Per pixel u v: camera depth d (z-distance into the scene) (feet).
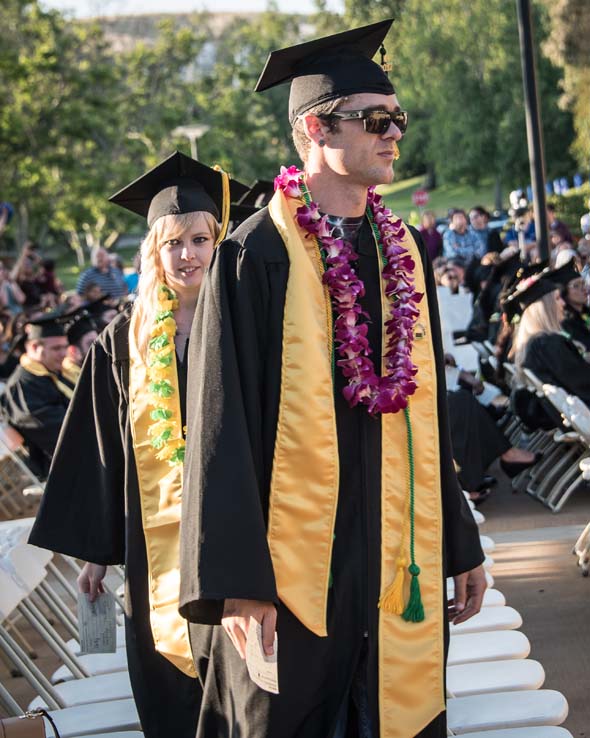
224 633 8.59
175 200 11.52
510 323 29.94
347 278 8.29
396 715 8.45
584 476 19.52
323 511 8.18
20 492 26.91
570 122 140.46
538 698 10.44
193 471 7.96
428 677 8.55
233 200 16.01
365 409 8.48
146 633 10.69
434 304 9.23
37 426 24.17
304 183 8.68
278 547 8.15
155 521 10.62
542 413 25.68
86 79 119.24
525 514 23.67
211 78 152.25
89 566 11.43
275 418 8.20
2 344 36.32
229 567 7.65
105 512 11.28
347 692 8.41
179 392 10.87
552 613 17.22
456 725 10.02
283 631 8.17
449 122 151.12
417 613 8.47
